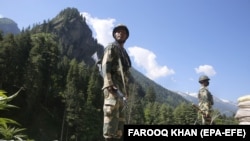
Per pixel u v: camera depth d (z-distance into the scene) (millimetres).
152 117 125688
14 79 92562
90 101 103938
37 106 96500
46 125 96500
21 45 99250
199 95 12227
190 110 108812
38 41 105562
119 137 5195
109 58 5281
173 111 126875
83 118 100562
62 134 97188
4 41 93312
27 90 93062
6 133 2609
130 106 5531
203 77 12102
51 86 105812
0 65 89750
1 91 2301
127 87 5535
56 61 109312
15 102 89438
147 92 169625
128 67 5641
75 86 106000
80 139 99688
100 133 104438
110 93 5109
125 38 5629
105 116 5062
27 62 97375
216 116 10250
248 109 5016
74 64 113125
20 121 88375
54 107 103750
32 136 88562
